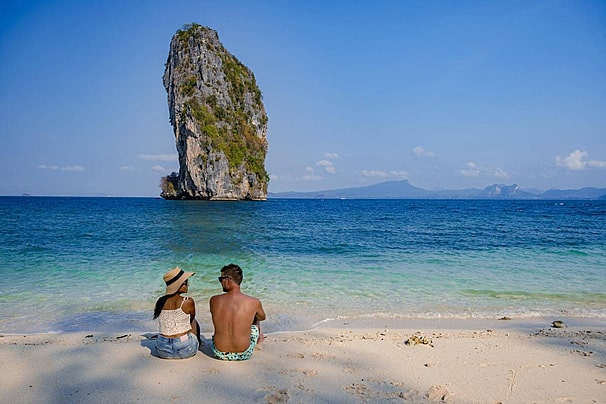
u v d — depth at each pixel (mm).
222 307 5555
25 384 4836
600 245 19625
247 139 126312
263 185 129000
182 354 5547
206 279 11961
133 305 9117
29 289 10500
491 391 4754
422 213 56938
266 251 17562
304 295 10117
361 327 7652
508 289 10820
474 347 6363
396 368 5422
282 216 47594
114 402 4379
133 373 5137
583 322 8148
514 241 21156
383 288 10867
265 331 7367
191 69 118312
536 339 6840
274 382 4895
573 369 5484
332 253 17094
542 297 10086
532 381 5059
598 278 12211
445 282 11602
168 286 5625
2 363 5480
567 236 23688
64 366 5371
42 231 24953
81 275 12234
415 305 9312
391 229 28688
